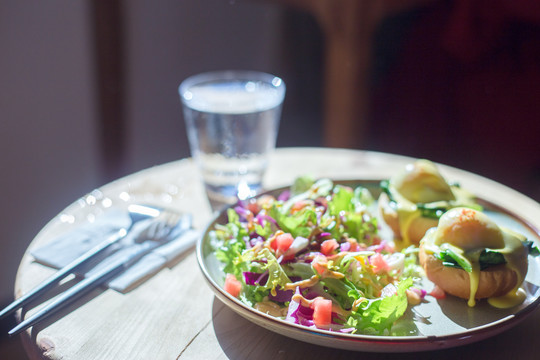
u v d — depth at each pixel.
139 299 0.53
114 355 0.47
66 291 0.53
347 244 0.52
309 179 0.64
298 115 1.48
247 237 0.55
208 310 0.52
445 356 0.47
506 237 0.51
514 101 1.31
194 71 1.43
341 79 1.31
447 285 0.51
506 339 0.49
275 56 1.44
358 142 1.40
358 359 0.46
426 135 1.42
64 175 1.33
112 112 1.36
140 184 0.75
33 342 0.48
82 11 1.26
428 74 1.36
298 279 0.50
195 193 0.73
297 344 0.48
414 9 1.29
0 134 1.22
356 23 1.25
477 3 1.25
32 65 1.23
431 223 0.57
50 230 0.64
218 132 0.70
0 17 1.16
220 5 1.38
